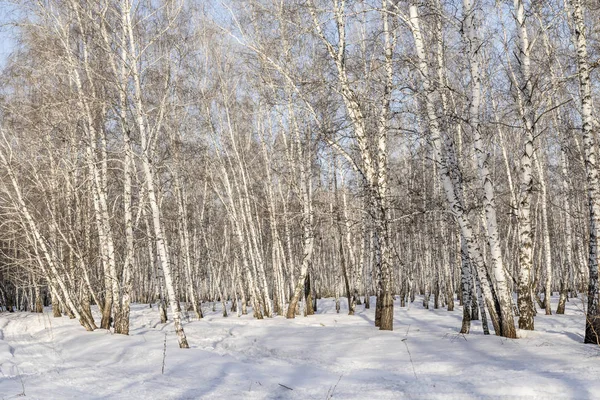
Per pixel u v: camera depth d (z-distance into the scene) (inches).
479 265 538.9
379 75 706.2
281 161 1031.0
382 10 584.1
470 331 614.9
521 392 304.2
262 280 1027.3
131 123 716.7
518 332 514.9
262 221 1206.9
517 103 567.5
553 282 1774.1
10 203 764.6
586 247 1015.0
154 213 574.9
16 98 766.5
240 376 411.5
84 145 764.6
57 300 1027.3
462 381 344.2
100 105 696.4
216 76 960.9
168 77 716.0
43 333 741.9
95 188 757.3
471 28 535.8
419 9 615.2
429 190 1189.1
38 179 773.9
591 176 486.6
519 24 551.2
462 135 765.3
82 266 770.2
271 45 859.4
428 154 1058.7
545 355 403.9
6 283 1398.9
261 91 920.9
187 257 1060.5
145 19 631.2
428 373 383.6
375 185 648.4
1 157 743.7
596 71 650.2
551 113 820.6
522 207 529.7
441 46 611.8
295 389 362.3
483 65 710.5
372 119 695.7
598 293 464.4
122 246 890.1
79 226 830.5
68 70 708.0
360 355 471.5
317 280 1653.5
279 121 963.3
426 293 1198.9
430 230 1214.9
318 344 546.3
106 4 617.0
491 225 523.2
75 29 727.1
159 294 944.9
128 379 398.0
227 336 683.4
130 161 711.7
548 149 1027.3
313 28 682.2
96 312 1176.8
